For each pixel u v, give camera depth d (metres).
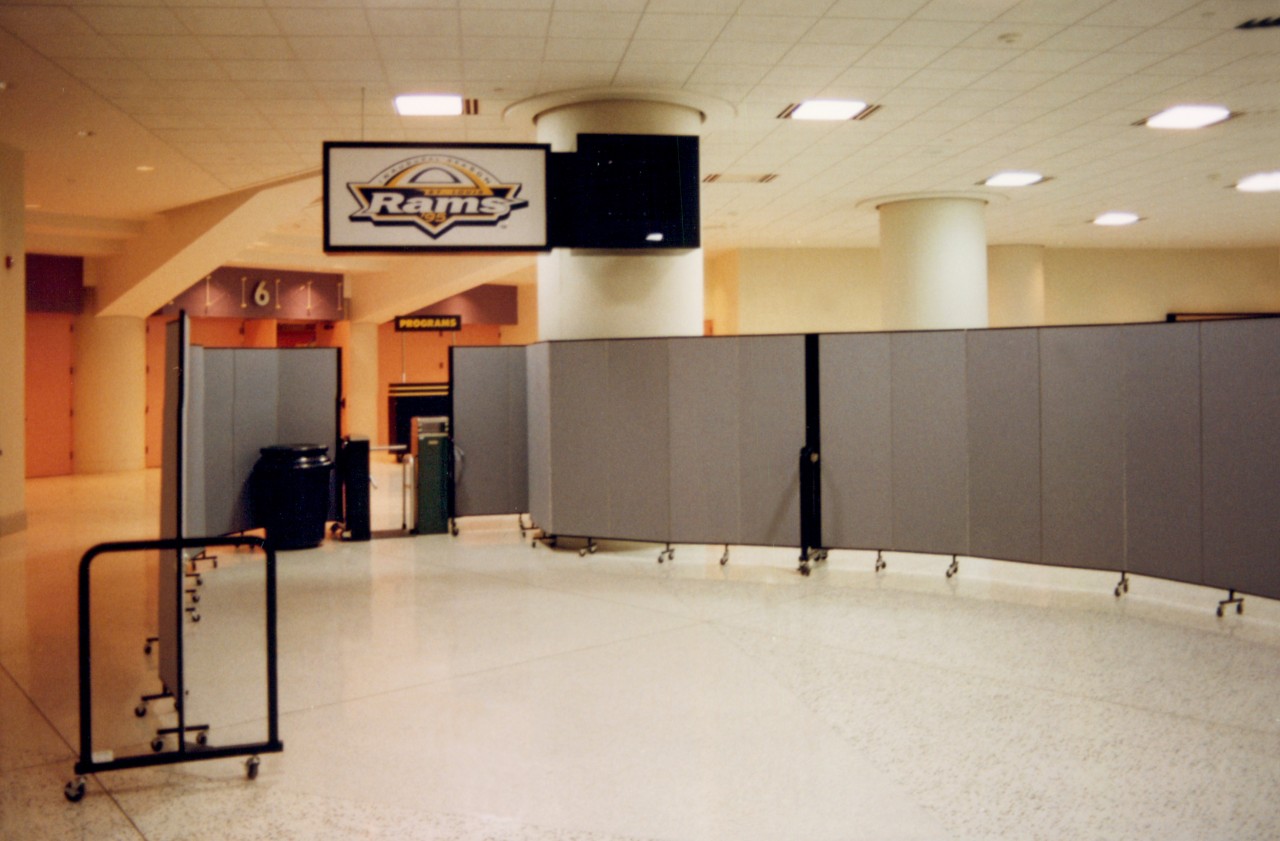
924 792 3.39
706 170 11.46
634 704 4.35
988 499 6.98
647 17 6.45
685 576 7.30
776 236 16.70
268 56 7.11
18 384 9.92
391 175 7.17
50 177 11.31
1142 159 10.96
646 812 3.25
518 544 8.81
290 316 19.00
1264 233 17.06
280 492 8.41
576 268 8.52
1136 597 6.46
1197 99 8.57
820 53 7.23
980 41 7.01
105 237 14.98
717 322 19.42
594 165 7.89
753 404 7.62
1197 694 4.44
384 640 5.47
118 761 3.49
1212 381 5.96
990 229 16.31
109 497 12.90
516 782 3.51
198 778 3.56
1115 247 18.97
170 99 8.16
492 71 7.56
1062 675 4.74
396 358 22.25
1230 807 3.25
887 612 6.07
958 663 4.95
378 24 6.48
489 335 23.19
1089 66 7.59
